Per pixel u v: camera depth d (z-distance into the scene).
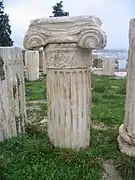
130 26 3.71
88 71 3.82
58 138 3.96
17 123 4.54
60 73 3.71
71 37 3.51
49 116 4.02
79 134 3.92
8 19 30.30
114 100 8.02
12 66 4.34
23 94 4.75
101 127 5.43
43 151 3.89
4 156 3.81
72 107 3.80
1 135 4.28
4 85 4.23
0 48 4.12
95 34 3.41
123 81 13.12
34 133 4.71
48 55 3.74
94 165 3.59
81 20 3.45
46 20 3.57
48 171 3.46
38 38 3.64
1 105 4.23
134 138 3.75
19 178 3.31
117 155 3.80
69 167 3.54
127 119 3.89
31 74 13.46
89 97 3.95
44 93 9.42
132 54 3.67
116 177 3.46
